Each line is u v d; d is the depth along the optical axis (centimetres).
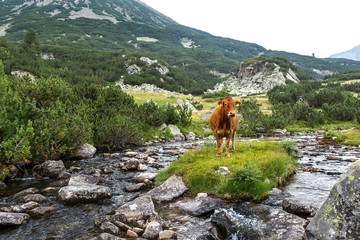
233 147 1104
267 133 3972
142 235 485
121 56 18738
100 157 1467
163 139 2758
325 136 2403
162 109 3600
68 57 16488
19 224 539
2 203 672
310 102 7844
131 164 1132
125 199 720
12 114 1084
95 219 548
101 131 1808
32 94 1572
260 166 848
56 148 1184
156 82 15575
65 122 1294
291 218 519
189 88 16850
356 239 306
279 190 764
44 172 1020
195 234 492
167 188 761
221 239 483
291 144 1349
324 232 334
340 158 1340
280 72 16325
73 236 489
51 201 692
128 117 2281
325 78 16950
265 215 565
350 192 329
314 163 1230
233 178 745
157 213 596
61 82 2027
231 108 870
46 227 530
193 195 748
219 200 664
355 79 13800
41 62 11625
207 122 4272
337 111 5191
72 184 823
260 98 10406
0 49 8994
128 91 11356
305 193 750
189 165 890
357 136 2233
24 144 912
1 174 848
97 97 2331
